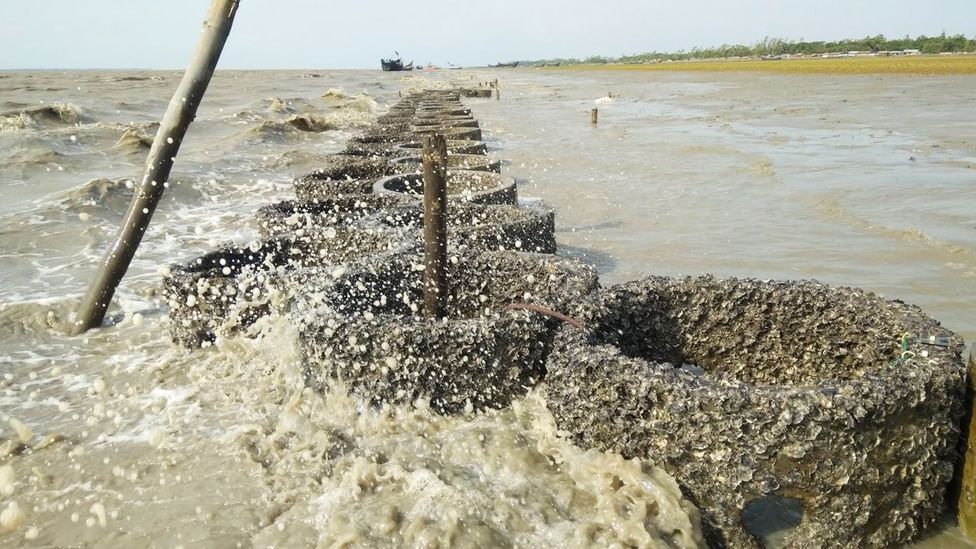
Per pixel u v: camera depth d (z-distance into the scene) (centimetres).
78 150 1783
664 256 870
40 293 763
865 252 848
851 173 1373
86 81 7112
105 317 701
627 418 370
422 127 1994
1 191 1313
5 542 371
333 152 1967
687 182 1364
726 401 339
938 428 353
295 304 520
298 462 423
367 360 459
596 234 989
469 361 454
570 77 9256
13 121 2117
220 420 485
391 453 414
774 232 959
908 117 2467
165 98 3934
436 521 348
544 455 406
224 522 373
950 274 755
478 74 13150
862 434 334
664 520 343
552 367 416
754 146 1856
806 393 336
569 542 336
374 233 730
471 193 912
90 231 995
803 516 350
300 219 823
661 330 512
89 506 397
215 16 629
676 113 3155
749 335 505
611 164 1652
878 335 449
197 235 1019
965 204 1067
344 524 350
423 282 608
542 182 1439
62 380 568
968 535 359
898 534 354
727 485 344
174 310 601
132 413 507
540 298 499
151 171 646
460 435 424
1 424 498
